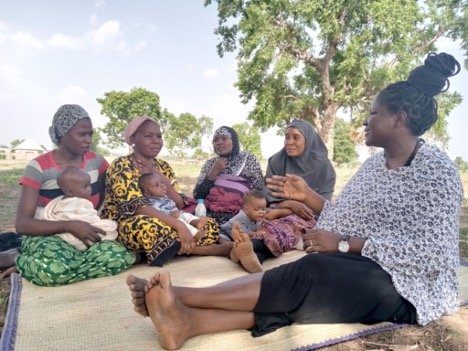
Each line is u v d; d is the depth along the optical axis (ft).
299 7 63.10
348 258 7.75
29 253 11.05
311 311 7.80
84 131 12.10
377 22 61.82
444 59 8.02
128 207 12.53
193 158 168.86
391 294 7.82
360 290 7.63
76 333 8.12
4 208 26.48
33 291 10.44
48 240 11.12
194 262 12.87
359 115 70.74
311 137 15.31
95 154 13.47
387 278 7.75
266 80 69.41
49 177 12.05
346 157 132.57
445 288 8.54
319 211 11.10
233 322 7.83
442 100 67.46
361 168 9.29
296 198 11.13
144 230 12.14
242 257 11.57
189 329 7.43
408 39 64.28
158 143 13.61
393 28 61.93
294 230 13.78
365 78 66.80
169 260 13.09
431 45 70.85
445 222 7.70
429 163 7.91
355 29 67.26
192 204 15.75
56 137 12.17
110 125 173.37
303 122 15.42
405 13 62.90
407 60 64.85
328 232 8.24
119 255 11.52
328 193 15.40
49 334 8.08
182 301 7.47
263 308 7.70
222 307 7.66
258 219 13.97
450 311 8.69
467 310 9.40
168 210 13.24
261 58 65.57
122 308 9.30
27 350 7.48
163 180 14.39
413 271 7.81
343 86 67.05
